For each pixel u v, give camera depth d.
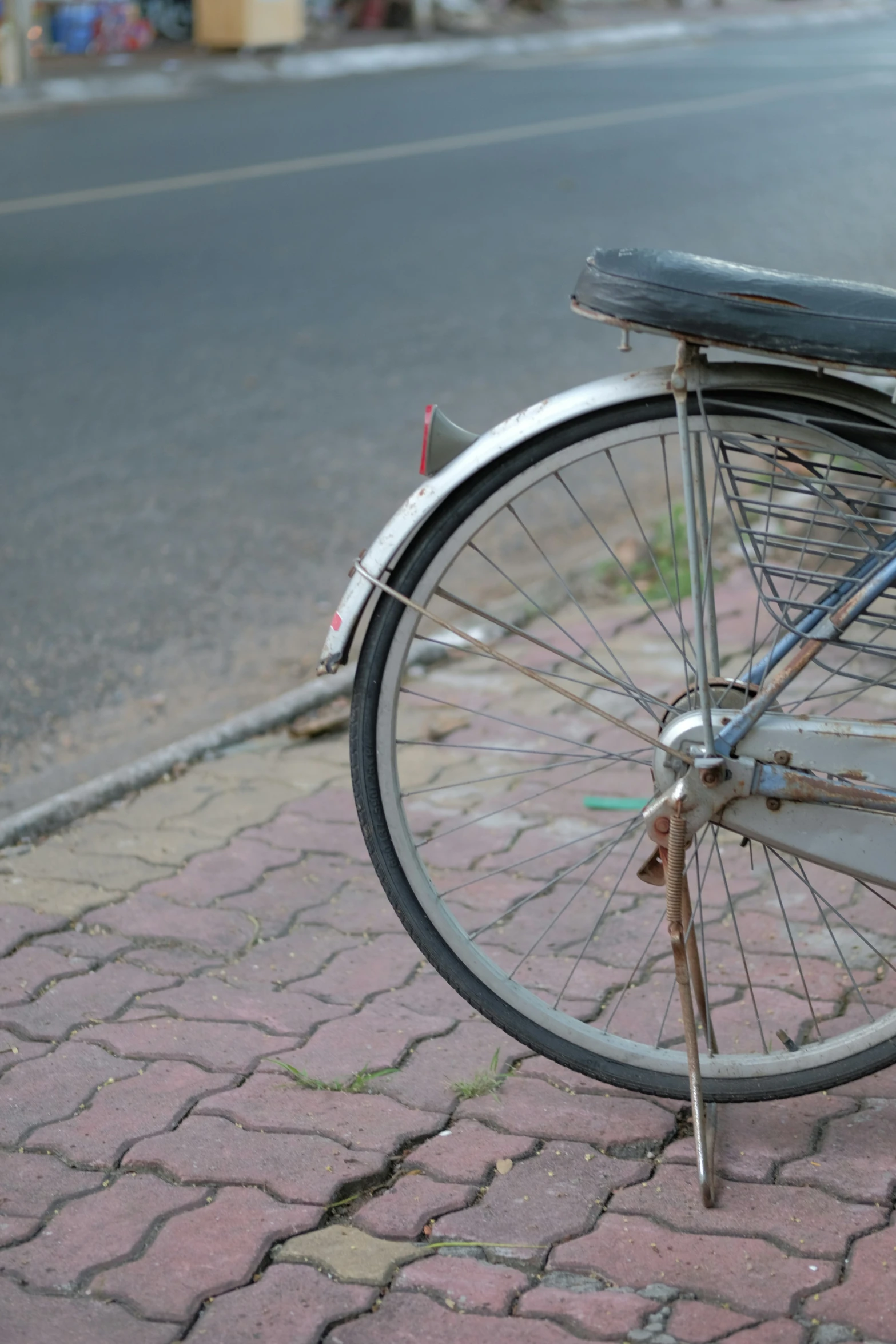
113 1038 2.74
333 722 4.07
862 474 2.26
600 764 3.85
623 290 2.10
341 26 24.67
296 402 7.12
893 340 2.01
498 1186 2.34
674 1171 2.37
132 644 4.76
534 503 6.01
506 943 3.06
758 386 2.19
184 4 22.28
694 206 11.73
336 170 13.16
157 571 5.30
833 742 2.28
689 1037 2.38
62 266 9.71
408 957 3.02
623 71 22.12
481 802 3.67
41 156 13.84
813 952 2.99
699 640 2.26
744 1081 2.45
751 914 3.13
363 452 6.46
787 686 2.28
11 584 5.18
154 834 3.55
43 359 7.79
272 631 4.87
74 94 17.75
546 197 12.05
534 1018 2.49
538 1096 2.56
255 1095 2.57
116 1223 2.26
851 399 2.19
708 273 2.09
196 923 3.15
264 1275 2.16
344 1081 2.61
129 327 8.39
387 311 8.70
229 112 17.00
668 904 2.35
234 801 3.71
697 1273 2.14
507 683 4.34
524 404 7.01
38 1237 2.23
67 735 4.20
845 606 2.25
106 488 6.07
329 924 3.15
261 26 21.25
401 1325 2.06
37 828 3.56
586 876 3.32
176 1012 2.83
